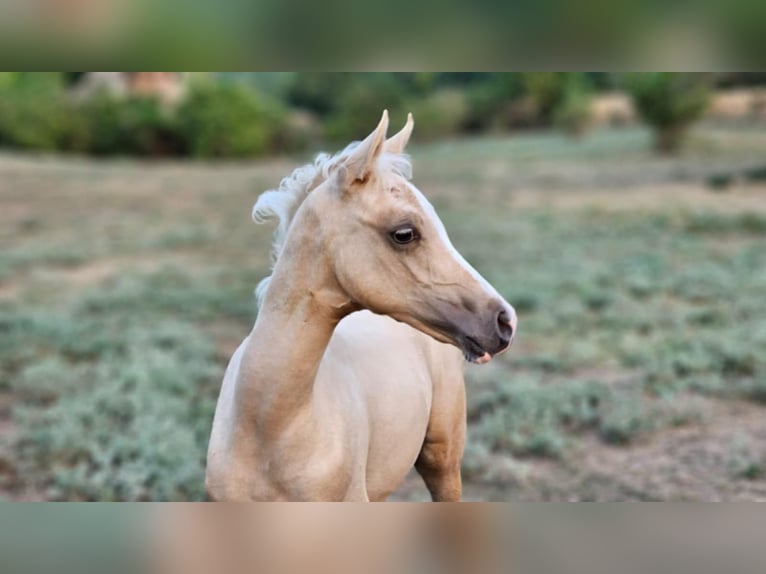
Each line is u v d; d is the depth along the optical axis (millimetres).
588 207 16078
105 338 7988
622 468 5309
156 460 5180
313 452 2553
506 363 7398
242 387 2537
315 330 2492
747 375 6977
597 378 6992
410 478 5309
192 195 19609
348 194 2426
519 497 4910
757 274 10133
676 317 8414
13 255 12266
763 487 4934
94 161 26453
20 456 5402
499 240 13180
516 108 35125
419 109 32844
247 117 29422
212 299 9758
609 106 33250
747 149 22297
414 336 3367
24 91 27750
